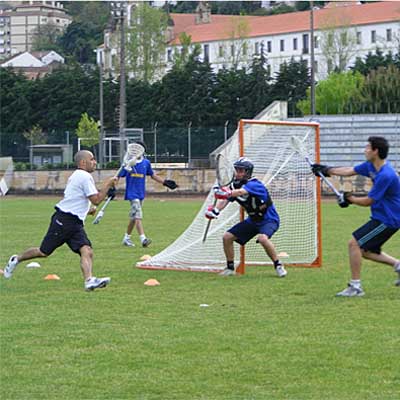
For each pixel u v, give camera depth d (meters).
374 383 9.12
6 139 62.84
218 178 16.66
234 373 9.52
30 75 146.62
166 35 140.75
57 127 86.88
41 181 54.09
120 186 52.16
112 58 123.19
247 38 123.25
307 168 18.80
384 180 13.71
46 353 10.43
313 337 11.13
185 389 8.97
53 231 14.95
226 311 12.98
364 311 12.88
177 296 14.41
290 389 8.95
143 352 10.44
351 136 56.94
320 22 120.75
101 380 9.31
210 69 84.81
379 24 125.50
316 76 120.25
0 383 9.23
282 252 18.94
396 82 72.56
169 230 27.56
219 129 58.31
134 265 18.61
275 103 62.19
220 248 17.97
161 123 83.94
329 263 18.81
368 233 14.01
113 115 85.62
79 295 14.52
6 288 15.27
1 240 24.38
